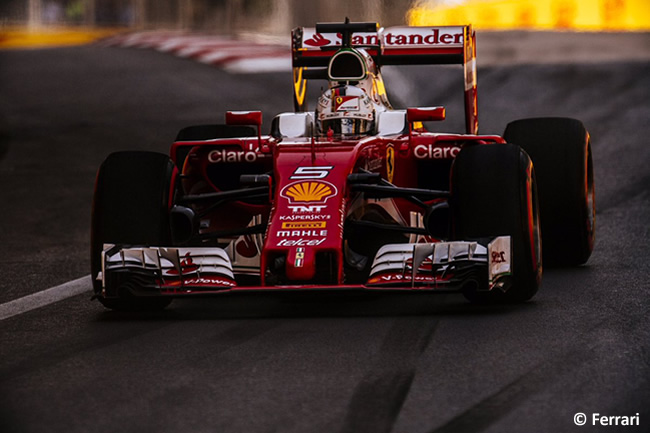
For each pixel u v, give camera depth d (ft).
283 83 237.45
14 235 110.42
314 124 79.00
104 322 65.16
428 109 73.51
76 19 427.33
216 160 76.02
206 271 64.13
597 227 102.63
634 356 52.31
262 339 58.34
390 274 63.10
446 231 72.49
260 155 75.05
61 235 109.81
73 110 217.77
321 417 44.06
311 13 347.56
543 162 82.99
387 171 73.82
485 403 45.44
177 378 50.57
